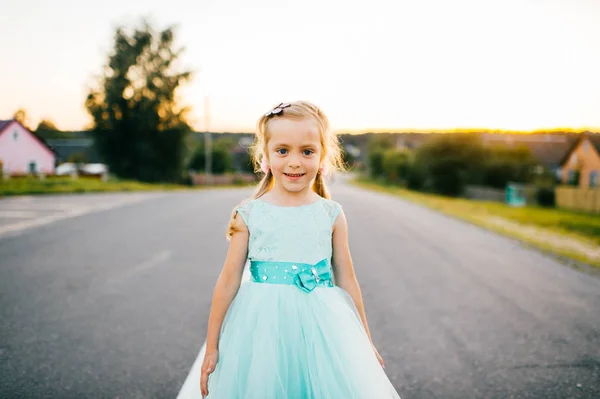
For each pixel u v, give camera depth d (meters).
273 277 1.89
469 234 11.73
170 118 44.56
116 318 4.71
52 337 4.17
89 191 25.38
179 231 10.67
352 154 102.56
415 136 74.81
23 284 5.93
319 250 1.94
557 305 5.52
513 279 6.83
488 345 4.19
